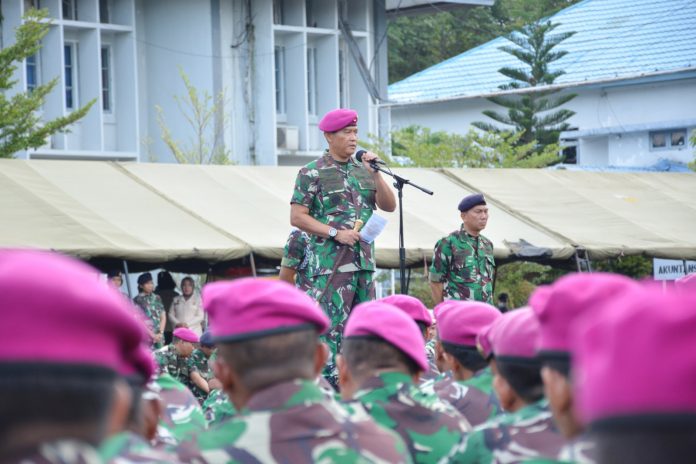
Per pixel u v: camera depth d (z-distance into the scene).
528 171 32.06
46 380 2.52
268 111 43.28
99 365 2.60
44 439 2.52
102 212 22.45
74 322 2.57
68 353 2.55
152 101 43.16
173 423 7.98
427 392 6.92
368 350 6.41
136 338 2.71
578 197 31.08
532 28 56.12
